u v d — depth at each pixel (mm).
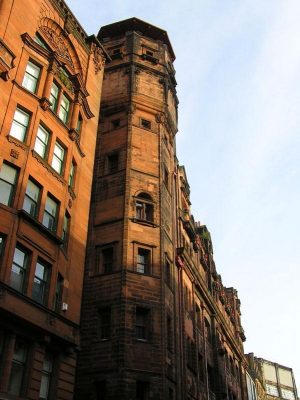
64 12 33531
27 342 22391
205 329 49781
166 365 31672
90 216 37156
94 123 34719
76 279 28078
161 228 37062
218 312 55469
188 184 54219
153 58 47594
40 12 30719
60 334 23875
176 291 38062
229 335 59969
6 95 25453
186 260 42500
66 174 28516
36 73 28781
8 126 24953
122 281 32750
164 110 44719
